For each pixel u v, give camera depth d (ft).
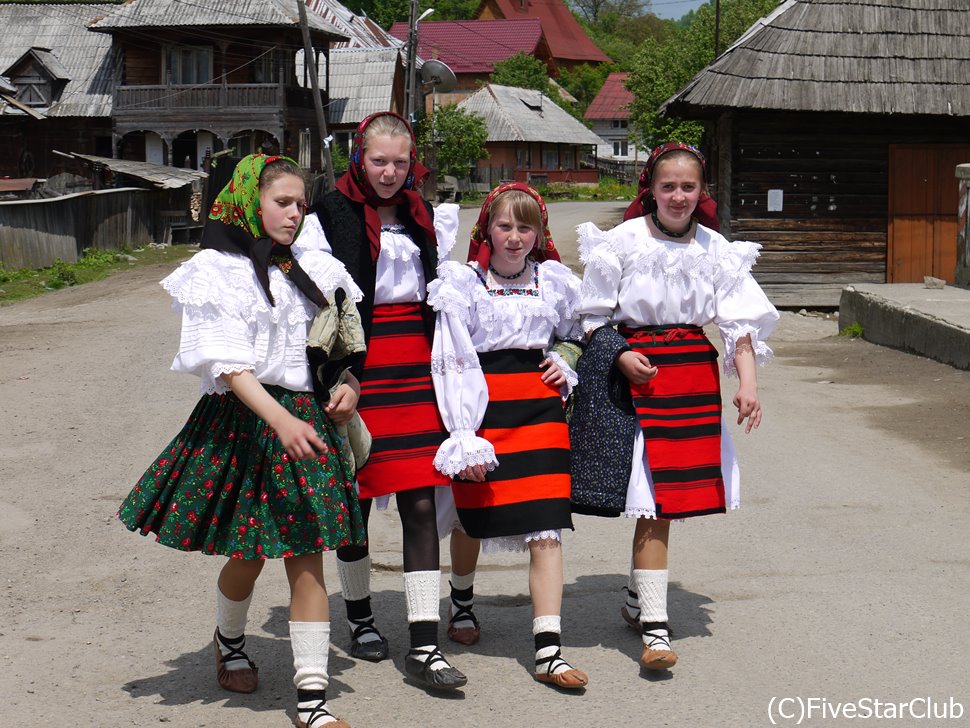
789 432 26.73
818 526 19.22
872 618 14.96
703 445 13.50
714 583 16.46
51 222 75.92
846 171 54.03
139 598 15.76
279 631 14.65
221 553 11.56
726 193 54.80
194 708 12.22
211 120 127.95
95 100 135.85
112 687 12.77
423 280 13.55
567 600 15.90
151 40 132.46
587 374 13.53
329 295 11.93
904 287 44.65
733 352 13.88
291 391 11.80
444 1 345.51
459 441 12.66
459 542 14.11
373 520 19.85
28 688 12.68
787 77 52.65
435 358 12.94
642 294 13.50
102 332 44.86
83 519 19.35
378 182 13.28
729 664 13.50
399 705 12.37
